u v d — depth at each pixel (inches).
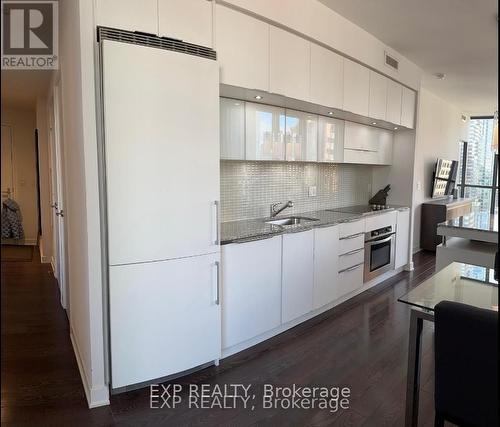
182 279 92.9
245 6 102.7
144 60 82.7
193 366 97.5
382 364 106.2
